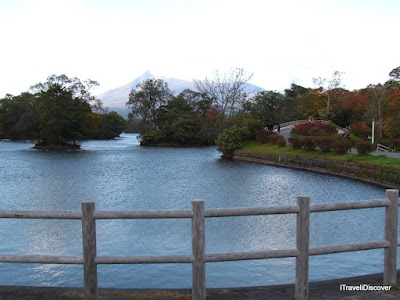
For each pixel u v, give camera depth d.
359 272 8.04
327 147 36.91
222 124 64.44
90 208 4.07
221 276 7.87
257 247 10.23
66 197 19.53
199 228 4.12
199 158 49.06
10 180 26.48
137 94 93.88
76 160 45.06
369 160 29.14
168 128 83.44
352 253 9.44
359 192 21.53
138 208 16.78
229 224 12.87
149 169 34.97
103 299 4.48
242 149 50.84
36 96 100.75
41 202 18.05
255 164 40.69
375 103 52.22
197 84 82.56
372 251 9.62
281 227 12.47
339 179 27.77
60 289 4.75
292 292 4.75
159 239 11.03
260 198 19.52
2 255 4.14
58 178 27.75
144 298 4.53
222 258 4.21
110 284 7.52
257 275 7.94
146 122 91.94
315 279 7.60
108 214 4.09
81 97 78.88
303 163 35.38
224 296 4.62
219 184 24.91
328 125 50.72
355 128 52.19
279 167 37.44
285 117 87.38
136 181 26.27
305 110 81.69
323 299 4.39
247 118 63.31
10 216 4.07
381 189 22.69
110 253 9.70
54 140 70.12
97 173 31.34
